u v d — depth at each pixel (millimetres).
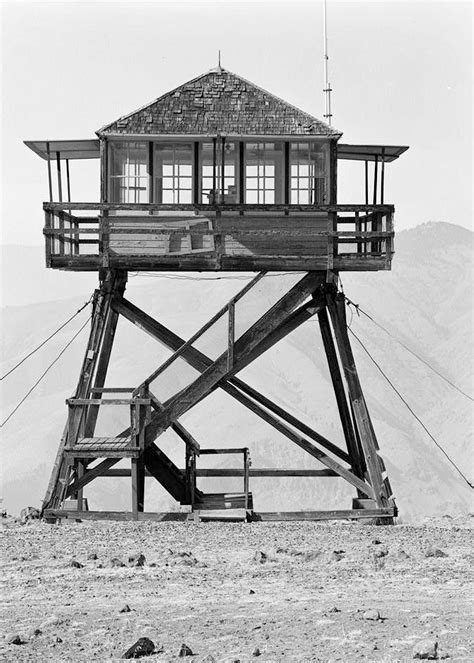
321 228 32844
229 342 33188
